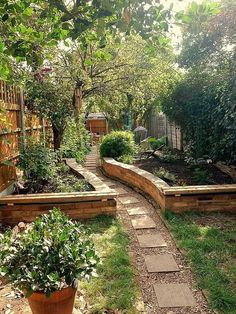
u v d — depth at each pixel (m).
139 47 9.25
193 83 8.02
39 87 7.20
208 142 7.30
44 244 2.20
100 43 2.28
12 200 4.57
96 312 2.47
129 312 2.47
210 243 3.67
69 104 8.23
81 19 1.85
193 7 1.93
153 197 5.79
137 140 14.99
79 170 7.17
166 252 3.63
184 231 4.10
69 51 7.95
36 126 7.86
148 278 3.05
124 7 1.83
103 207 4.73
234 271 3.04
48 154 6.29
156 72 9.91
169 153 9.45
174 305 2.60
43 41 2.27
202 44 6.48
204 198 4.91
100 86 9.59
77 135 10.54
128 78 9.78
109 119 17.64
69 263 2.11
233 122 5.70
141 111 15.59
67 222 2.64
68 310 2.21
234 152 5.99
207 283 2.85
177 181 6.26
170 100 9.59
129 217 4.95
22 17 1.97
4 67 2.68
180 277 3.06
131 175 7.20
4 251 2.20
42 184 6.05
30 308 2.38
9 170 5.69
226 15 5.70
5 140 5.20
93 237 3.97
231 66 5.76
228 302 2.56
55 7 1.89
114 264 3.22
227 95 5.79
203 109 7.31
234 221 4.50
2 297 2.66
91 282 2.88
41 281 2.00
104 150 9.82
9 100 5.80
